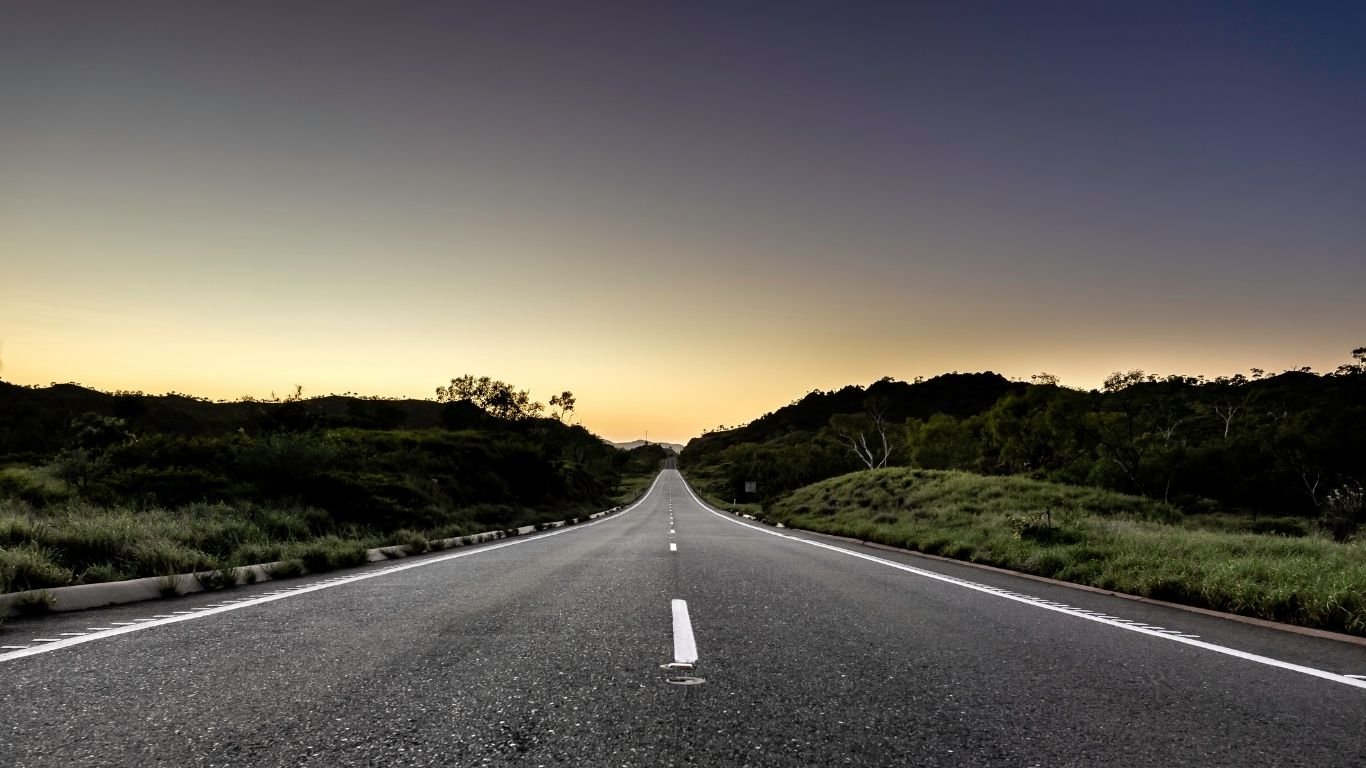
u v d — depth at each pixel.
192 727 2.97
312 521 16.06
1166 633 5.76
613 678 3.85
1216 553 11.74
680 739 2.87
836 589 8.10
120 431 34.09
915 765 2.61
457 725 3.02
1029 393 65.88
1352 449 54.38
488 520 28.77
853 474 52.56
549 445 60.78
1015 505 29.48
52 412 60.44
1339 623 6.40
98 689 3.55
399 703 3.34
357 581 8.55
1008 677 4.03
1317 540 14.78
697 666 4.15
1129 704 3.51
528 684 3.71
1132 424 59.00
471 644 4.73
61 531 8.77
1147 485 61.12
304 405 40.19
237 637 4.93
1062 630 5.74
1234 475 58.97
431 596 7.14
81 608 6.32
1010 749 2.81
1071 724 3.16
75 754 2.64
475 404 80.00
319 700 3.38
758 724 3.08
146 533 9.86
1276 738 3.01
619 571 9.75
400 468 32.56
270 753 2.67
